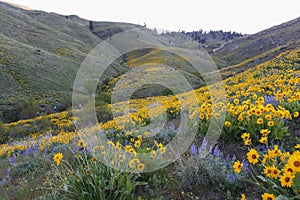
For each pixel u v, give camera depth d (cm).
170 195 323
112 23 13612
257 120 412
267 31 10194
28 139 1287
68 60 5778
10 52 4953
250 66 3344
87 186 312
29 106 2891
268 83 1066
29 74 4456
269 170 250
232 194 304
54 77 4659
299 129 449
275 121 425
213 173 328
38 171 539
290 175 222
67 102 3225
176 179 358
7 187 484
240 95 927
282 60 1909
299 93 529
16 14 9238
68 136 830
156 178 353
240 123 457
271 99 618
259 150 379
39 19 11750
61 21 11981
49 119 1897
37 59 5128
